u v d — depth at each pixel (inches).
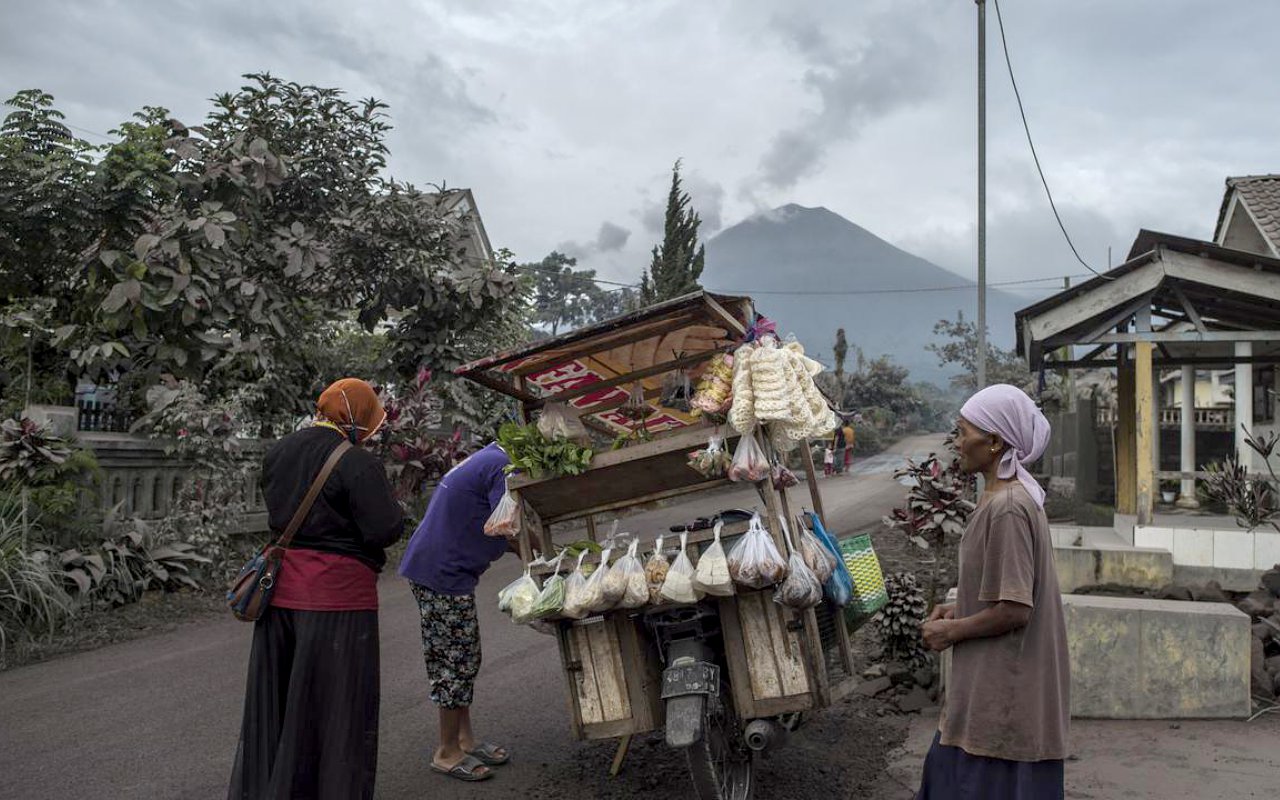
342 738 153.3
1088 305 402.9
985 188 633.0
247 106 580.1
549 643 331.6
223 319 475.5
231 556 452.4
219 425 435.2
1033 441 124.7
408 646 324.5
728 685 187.6
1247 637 225.0
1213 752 202.7
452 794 196.1
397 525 160.4
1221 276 388.5
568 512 204.1
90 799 193.2
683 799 191.8
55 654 321.7
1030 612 119.6
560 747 225.5
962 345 1870.1
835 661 215.0
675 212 1165.7
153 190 467.5
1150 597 302.5
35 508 371.2
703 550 180.2
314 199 594.6
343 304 620.1
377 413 169.8
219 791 197.0
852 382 2370.8
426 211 617.6
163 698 266.1
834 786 196.1
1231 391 908.0
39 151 460.8
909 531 293.4
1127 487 493.4
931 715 240.5
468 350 629.0
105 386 501.4
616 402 223.1
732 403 178.5
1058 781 120.6
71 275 469.4
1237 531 366.6
